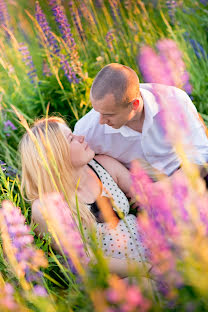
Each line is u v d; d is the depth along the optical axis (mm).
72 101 3242
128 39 3701
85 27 3910
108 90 1923
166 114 1313
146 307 1146
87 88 3055
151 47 3348
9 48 3699
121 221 2107
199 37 3855
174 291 1233
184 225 1182
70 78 3094
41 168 2020
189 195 1235
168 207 1246
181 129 1247
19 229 1605
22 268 1440
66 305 1466
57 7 3043
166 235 1250
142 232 1467
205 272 1063
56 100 3270
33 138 1429
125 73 1937
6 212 1635
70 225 1854
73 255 1354
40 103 3293
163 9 4207
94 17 3861
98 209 2080
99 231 2008
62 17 3059
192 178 1171
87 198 2096
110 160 2357
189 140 2145
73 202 2027
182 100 2111
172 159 2434
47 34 3188
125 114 2037
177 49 2896
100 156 2383
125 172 2338
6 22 3639
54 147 2012
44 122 2094
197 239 1086
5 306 1312
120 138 2322
